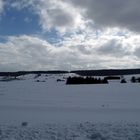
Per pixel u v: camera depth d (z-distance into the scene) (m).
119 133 10.53
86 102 27.33
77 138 9.96
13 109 20.20
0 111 18.86
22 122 13.28
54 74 188.50
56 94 43.84
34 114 17.00
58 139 9.84
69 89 62.34
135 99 31.44
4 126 12.09
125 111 18.23
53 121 13.73
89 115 16.20
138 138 9.82
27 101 29.17
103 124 12.32
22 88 69.62
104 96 37.66
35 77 186.25
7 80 167.38
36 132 10.81
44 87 75.69
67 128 11.54
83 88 66.94
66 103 26.17
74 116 15.81
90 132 10.82
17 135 10.39
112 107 21.52
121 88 63.66
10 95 41.53
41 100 30.58
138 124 12.19
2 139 9.85
